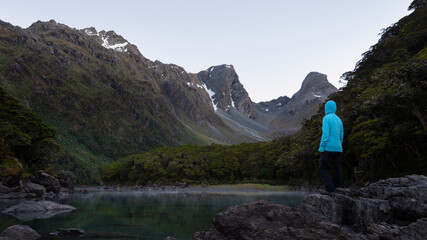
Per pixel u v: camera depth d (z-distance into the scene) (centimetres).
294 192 6831
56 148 7475
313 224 760
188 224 1591
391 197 873
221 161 12706
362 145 4316
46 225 1517
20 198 3891
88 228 1443
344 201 905
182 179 12450
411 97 3412
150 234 1288
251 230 766
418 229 686
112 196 5138
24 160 6775
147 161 13638
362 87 5944
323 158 985
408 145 3753
